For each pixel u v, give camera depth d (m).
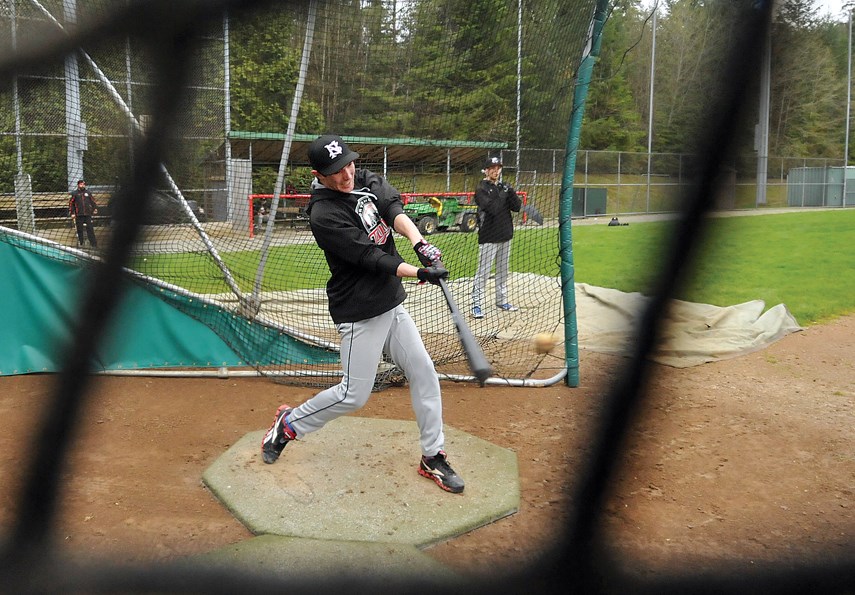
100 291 4.51
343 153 2.76
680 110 25.33
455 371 4.72
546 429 3.72
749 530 2.66
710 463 3.27
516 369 4.75
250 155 5.74
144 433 3.64
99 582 2.28
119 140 4.79
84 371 4.45
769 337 5.54
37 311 4.48
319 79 5.03
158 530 2.64
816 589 2.27
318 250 5.29
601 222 19.50
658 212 23.48
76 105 4.82
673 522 2.72
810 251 10.74
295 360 4.75
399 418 3.90
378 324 2.93
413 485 3.02
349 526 2.66
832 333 5.83
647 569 2.39
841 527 2.69
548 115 4.56
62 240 4.64
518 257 5.63
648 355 4.90
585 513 2.77
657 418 3.83
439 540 2.59
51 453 3.31
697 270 7.24
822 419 3.85
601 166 25.69
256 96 5.14
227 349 4.72
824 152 28.09
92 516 2.73
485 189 5.57
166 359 4.66
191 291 4.65
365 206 2.88
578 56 4.08
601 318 6.04
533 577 2.35
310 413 3.09
